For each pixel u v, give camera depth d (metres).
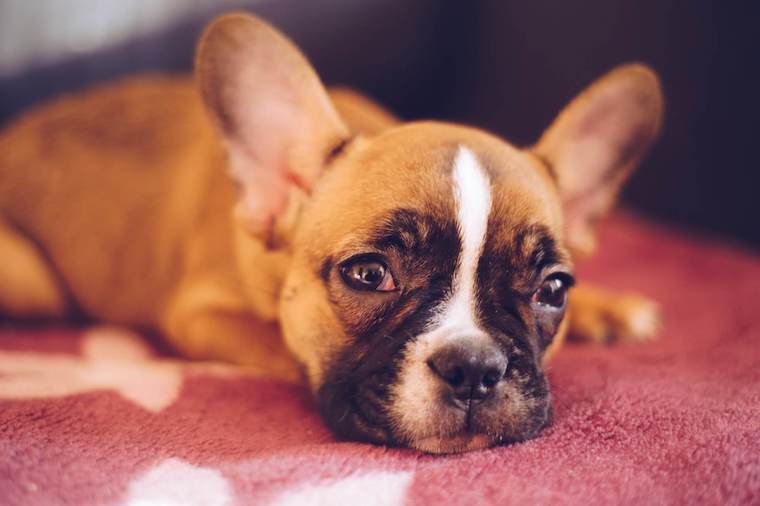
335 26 0.55
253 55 0.31
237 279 0.36
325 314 0.29
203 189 0.39
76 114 0.43
